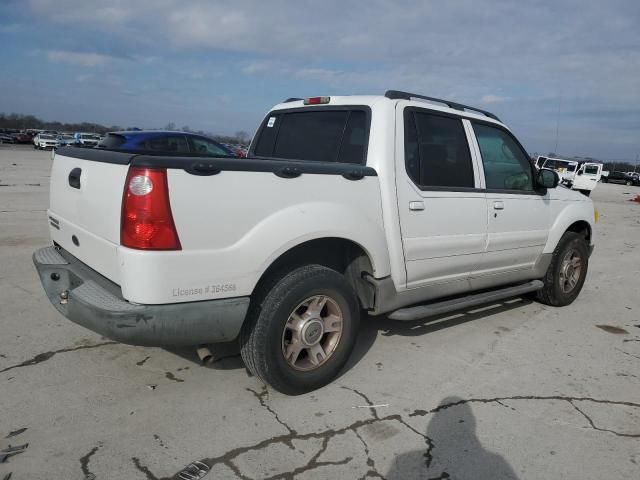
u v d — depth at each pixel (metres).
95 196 2.96
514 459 2.77
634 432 3.08
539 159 32.66
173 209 2.66
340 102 4.04
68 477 2.46
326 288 3.27
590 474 2.68
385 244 3.60
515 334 4.62
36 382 3.31
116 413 3.01
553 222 5.15
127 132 12.14
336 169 3.31
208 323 2.83
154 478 2.48
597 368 3.98
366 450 2.78
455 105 4.37
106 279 2.98
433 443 2.87
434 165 3.98
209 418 3.01
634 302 5.91
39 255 3.65
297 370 3.25
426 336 4.44
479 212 4.27
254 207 2.93
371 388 3.47
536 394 3.50
